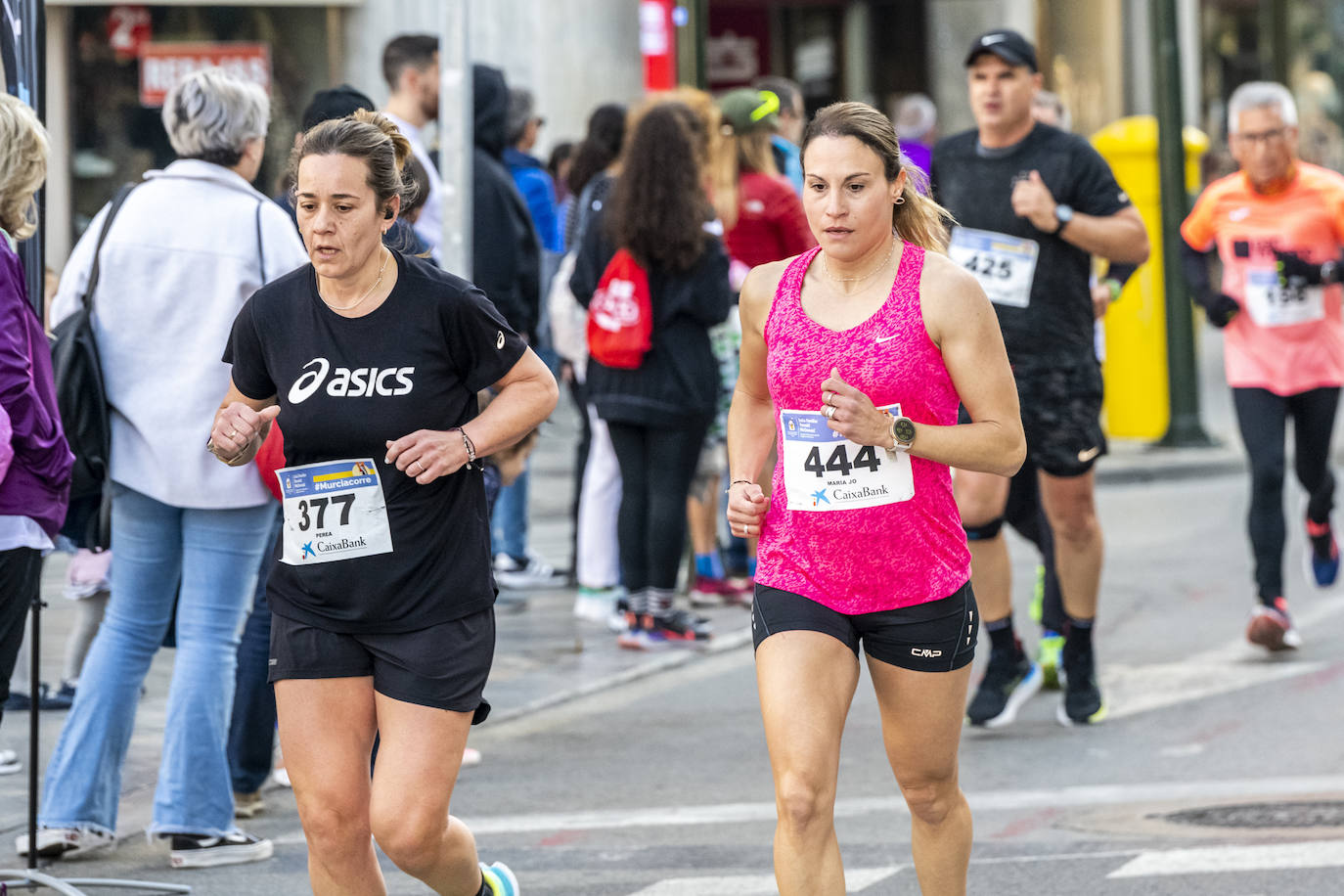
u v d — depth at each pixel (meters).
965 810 12.98
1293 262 24.83
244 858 16.31
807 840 11.78
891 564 12.17
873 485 12.12
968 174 20.89
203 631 16.17
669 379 24.33
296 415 12.26
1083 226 20.23
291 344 12.36
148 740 20.39
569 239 27.42
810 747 11.87
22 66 15.57
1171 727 21.30
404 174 12.60
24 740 20.19
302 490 12.28
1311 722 21.27
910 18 68.25
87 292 16.06
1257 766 19.45
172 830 16.08
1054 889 15.45
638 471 25.25
